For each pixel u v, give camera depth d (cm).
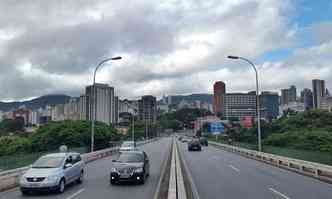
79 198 1580
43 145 6069
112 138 7075
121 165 2062
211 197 1568
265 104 19350
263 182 2109
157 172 2727
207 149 6881
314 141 5978
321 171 2447
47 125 6538
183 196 1504
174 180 2048
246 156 4703
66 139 6041
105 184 2058
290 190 1784
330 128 7331
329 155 2372
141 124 15825
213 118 17838
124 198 1568
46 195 1691
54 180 1719
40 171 1762
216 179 2258
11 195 1716
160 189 1845
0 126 13512
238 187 1891
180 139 13675
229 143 6869
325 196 1600
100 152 4756
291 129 7706
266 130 8069
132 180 2019
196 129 16950
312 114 7912
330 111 7969
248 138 8088
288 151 3262
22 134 9100
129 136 11612
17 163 2466
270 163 3541
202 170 2856
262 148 4369
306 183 2064
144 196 1619
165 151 6162
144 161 2186
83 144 6066
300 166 2752
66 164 1902
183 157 4497
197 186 1931
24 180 1723
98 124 7188
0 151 6262
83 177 2334
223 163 3566
